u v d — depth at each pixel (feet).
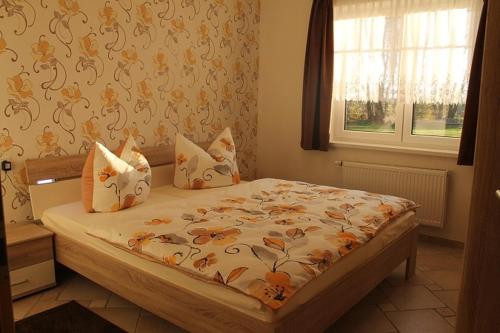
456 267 10.48
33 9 9.08
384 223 8.11
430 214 11.95
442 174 11.59
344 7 12.71
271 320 5.37
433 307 8.50
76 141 10.18
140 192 9.54
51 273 9.05
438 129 12.09
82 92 10.17
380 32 12.29
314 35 13.05
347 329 7.68
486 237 3.29
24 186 9.36
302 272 5.89
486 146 3.24
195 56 12.76
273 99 14.96
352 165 13.17
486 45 3.21
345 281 6.86
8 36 8.77
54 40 9.50
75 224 8.42
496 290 3.23
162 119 12.11
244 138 14.99
